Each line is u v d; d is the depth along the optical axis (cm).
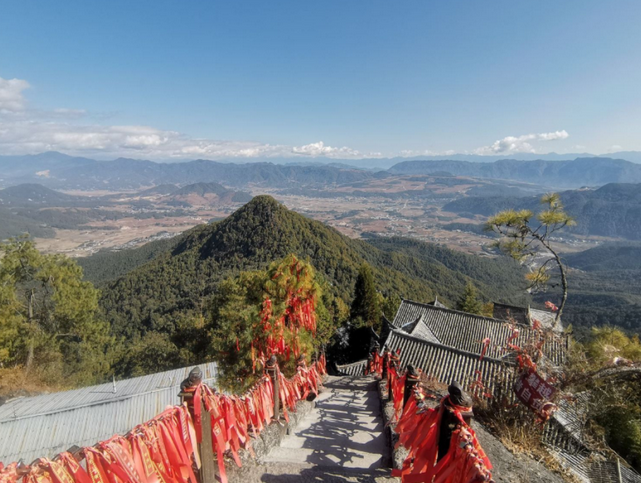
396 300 3575
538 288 1791
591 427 816
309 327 998
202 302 4469
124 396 1479
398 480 443
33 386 1770
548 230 1608
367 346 2747
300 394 794
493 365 1417
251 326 958
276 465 469
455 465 311
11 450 1267
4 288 1759
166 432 347
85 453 288
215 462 440
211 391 411
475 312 3459
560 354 1118
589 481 654
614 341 1630
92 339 2241
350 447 559
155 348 3008
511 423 700
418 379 485
